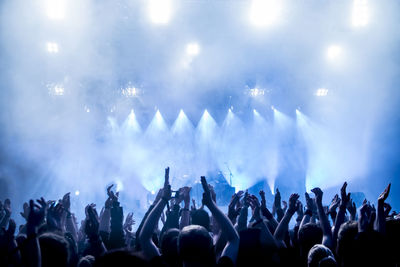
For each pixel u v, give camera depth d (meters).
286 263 3.85
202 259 2.75
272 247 3.73
